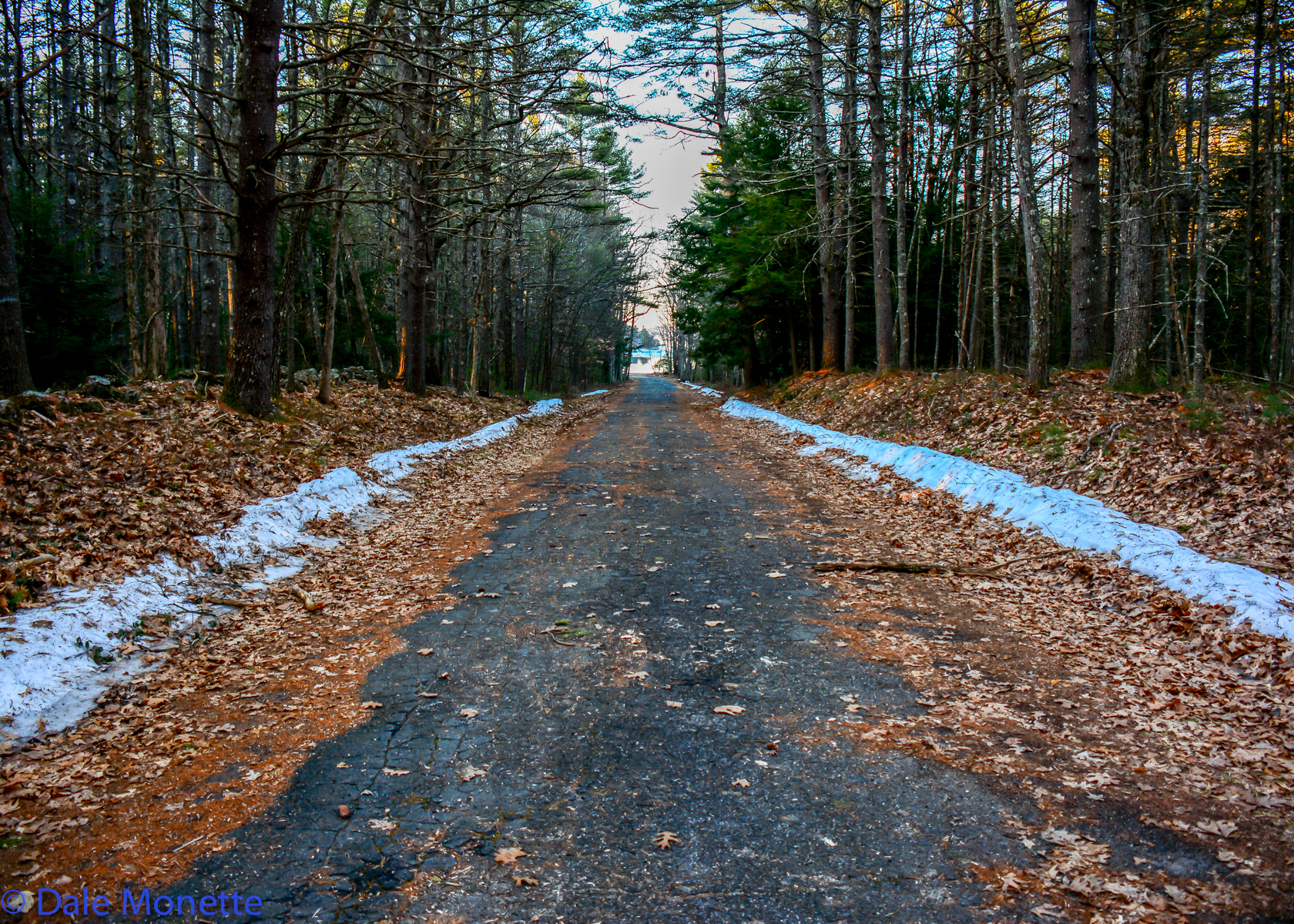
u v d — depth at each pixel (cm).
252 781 390
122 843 335
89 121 1107
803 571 764
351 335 2512
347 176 1850
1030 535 815
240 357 1229
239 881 308
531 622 631
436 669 538
